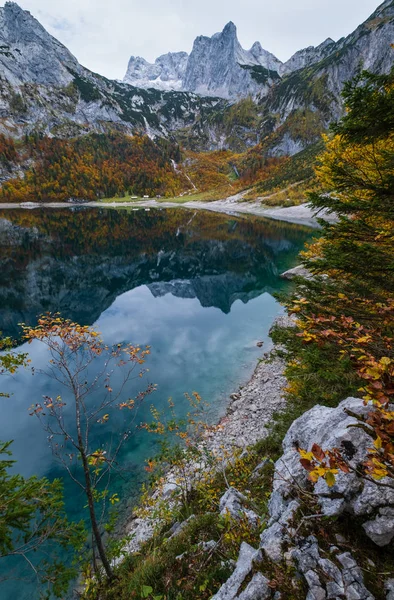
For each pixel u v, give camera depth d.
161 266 55.38
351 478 3.44
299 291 7.93
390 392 2.62
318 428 4.57
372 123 6.07
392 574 2.89
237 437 13.41
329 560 3.09
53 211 145.12
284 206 121.75
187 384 18.83
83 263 55.81
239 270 51.25
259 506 5.83
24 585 8.23
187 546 5.33
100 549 6.08
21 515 5.45
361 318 6.19
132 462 12.73
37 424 15.49
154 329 28.66
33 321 30.66
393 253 6.53
